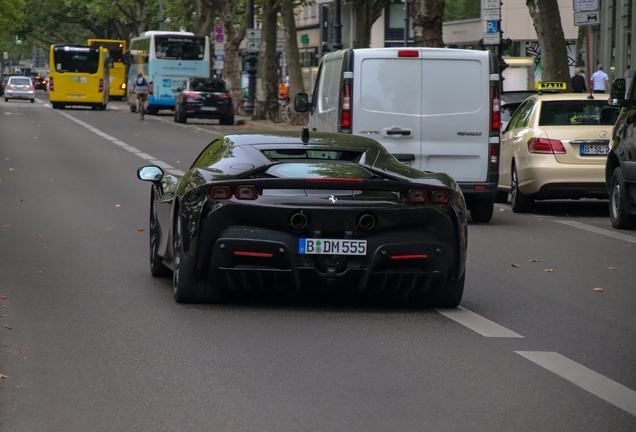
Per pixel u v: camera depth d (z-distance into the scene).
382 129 26.00
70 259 19.34
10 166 41.03
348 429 9.35
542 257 21.05
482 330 13.73
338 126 26.25
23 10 169.12
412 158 26.08
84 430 9.29
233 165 14.84
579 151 28.20
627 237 24.47
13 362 11.68
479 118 26.12
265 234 14.12
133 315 14.35
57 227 23.95
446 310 15.13
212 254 14.28
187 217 14.52
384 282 14.44
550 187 28.28
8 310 14.55
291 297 15.86
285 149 15.30
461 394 10.55
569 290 17.22
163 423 9.51
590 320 14.65
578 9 41.88
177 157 47.25
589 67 44.66
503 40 49.00
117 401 10.20
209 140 61.16
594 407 10.12
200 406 10.05
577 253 21.69
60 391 10.55
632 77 25.39
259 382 10.95
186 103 83.31
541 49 51.03
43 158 45.41
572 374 11.41
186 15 128.50
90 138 60.81
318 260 14.16
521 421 9.62
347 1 78.62
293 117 81.94
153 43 101.62
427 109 26.08
